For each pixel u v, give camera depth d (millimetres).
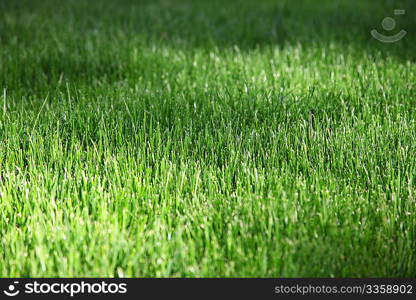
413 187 2703
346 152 2934
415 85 3855
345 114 3311
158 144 2932
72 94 3820
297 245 2277
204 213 2473
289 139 2998
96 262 2176
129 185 2633
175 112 3346
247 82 3904
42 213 2479
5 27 5316
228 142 2969
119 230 2408
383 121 3301
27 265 2207
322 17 5992
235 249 2258
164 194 2605
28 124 3170
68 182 2662
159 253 2250
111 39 5102
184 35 5297
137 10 6367
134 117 3289
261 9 6504
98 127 3145
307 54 4629
